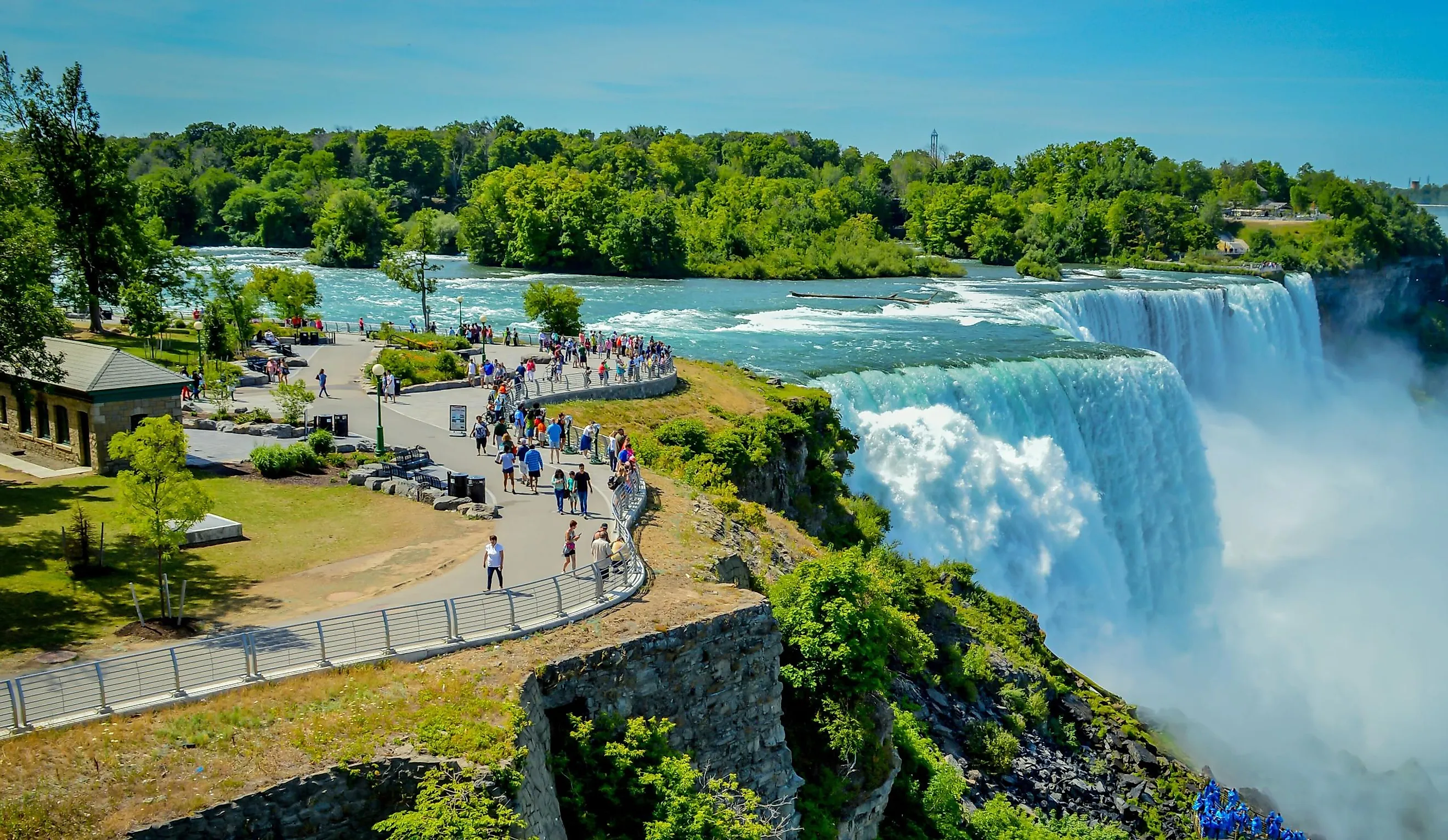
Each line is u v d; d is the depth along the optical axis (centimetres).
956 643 4612
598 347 7619
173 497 2739
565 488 3812
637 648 2625
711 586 3103
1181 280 14262
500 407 5084
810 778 3055
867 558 5003
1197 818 4241
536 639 2622
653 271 15800
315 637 2595
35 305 3934
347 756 2094
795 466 5825
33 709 2197
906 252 16675
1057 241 17838
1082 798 4103
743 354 8069
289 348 7050
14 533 3438
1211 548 7694
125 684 2327
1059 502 6694
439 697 2320
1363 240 17262
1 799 1906
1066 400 7238
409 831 1970
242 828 1972
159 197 19288
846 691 3147
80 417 4231
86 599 2922
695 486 4684
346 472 4250
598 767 2478
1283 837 4253
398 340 7469
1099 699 4897
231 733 2145
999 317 10300
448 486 3962
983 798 3816
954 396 6906
